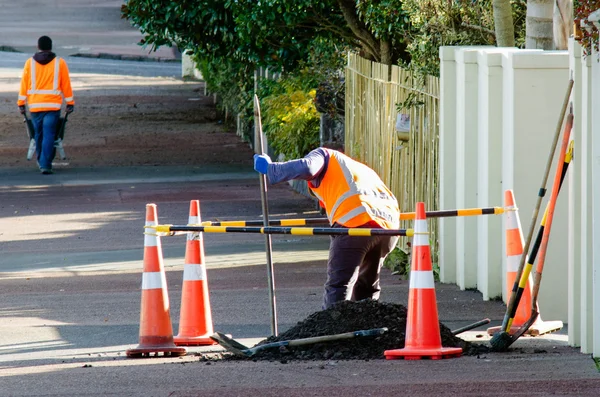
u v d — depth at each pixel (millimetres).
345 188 21875
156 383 18344
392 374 18453
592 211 19531
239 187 51562
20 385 18625
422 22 33625
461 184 28531
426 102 31547
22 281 31281
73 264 34000
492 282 26969
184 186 51938
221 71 71750
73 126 75938
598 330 19188
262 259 34188
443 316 25328
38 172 57188
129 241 38094
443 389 17141
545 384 17250
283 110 49750
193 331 23156
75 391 17938
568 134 20531
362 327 21125
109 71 115312
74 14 167875
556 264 24734
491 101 26609
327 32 45875
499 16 29984
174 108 86062
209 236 39125
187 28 47250
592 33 18734
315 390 17359
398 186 34781
